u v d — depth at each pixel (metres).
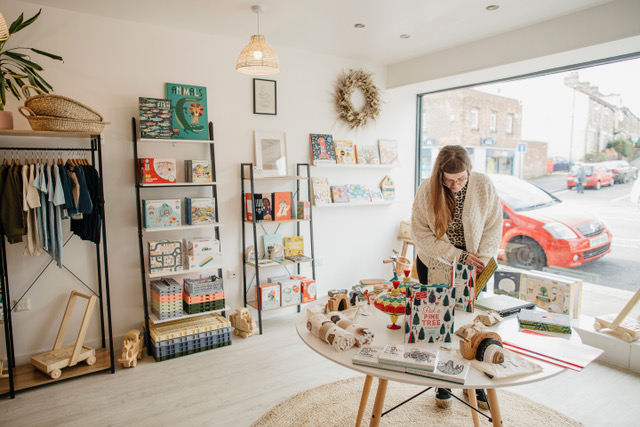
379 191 4.90
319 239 4.53
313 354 3.36
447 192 2.30
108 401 2.67
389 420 2.42
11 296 3.07
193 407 2.60
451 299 1.65
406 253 5.09
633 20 2.91
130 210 3.45
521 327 1.80
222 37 3.77
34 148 2.87
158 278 3.62
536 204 3.99
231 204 3.93
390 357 1.46
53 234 2.85
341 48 4.15
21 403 2.65
